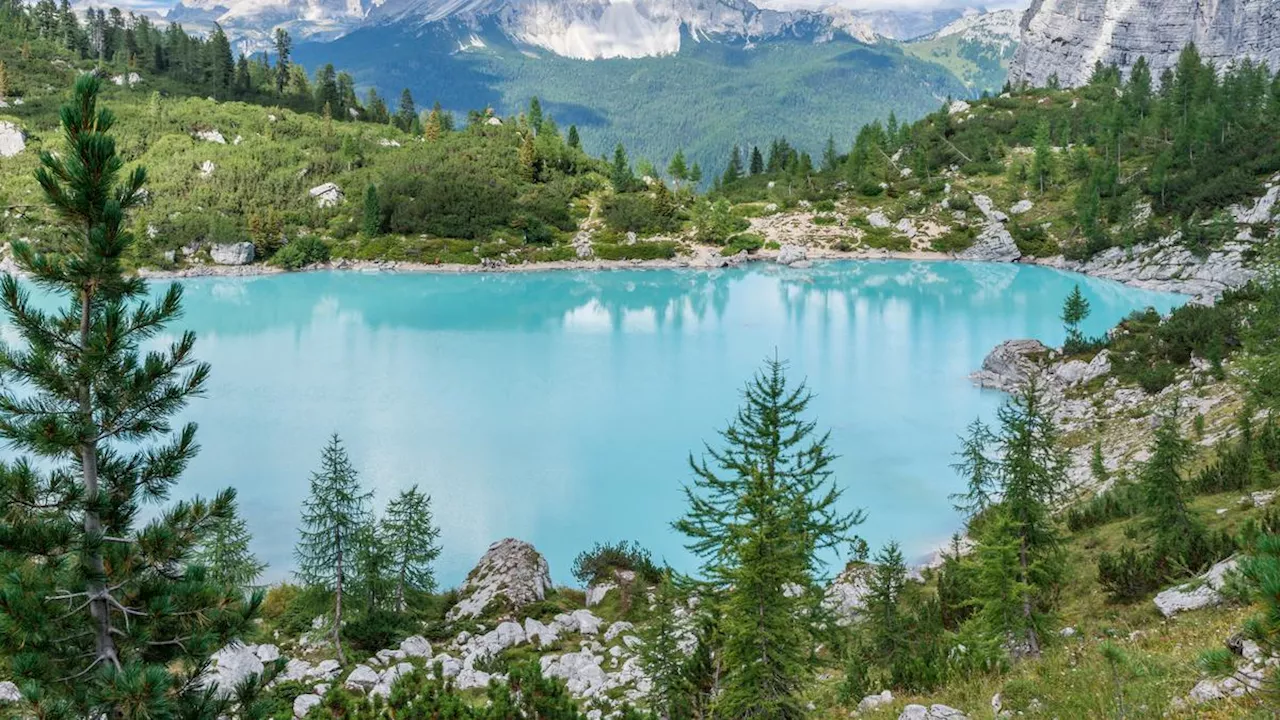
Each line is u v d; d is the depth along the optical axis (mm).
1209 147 168500
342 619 37281
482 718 17625
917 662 23422
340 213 186500
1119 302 135250
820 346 110625
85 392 14883
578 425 79312
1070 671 19344
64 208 14336
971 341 112250
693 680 23125
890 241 184750
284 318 129125
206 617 15555
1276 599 8508
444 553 53156
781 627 20297
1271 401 44750
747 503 20719
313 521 36469
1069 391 77938
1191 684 15719
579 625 37875
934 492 60875
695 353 107875
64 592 14594
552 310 137125
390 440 74438
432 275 167375
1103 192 175750
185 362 15711
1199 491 41562
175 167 188625
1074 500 51156
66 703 13961
